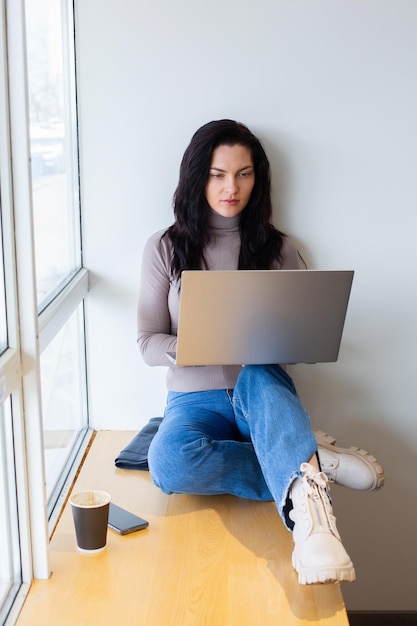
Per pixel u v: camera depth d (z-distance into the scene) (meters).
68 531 2.04
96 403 2.65
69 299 2.22
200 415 2.29
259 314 2.00
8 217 1.65
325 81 2.42
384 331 2.59
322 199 2.50
